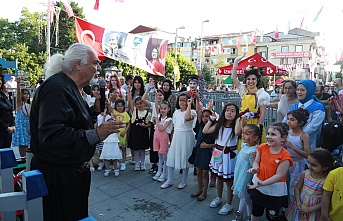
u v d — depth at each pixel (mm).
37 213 1360
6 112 3711
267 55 45312
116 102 4984
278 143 2613
